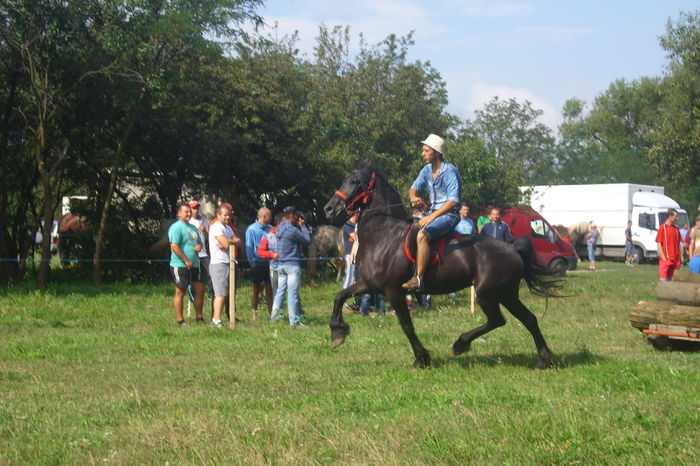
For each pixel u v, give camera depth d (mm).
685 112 35031
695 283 10594
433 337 11180
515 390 7152
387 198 8688
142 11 18750
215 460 5148
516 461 5059
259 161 23984
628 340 11016
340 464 5074
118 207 23391
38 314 14078
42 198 22266
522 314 8570
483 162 24984
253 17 20250
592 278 25922
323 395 7168
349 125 26797
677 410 6270
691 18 33656
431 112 34219
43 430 6023
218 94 23031
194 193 25031
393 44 33562
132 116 20156
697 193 62812
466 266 8328
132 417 6387
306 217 26422
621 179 68250
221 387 7695
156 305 16078
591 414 6102
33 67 18328
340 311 8781
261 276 13922
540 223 26938
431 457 5156
